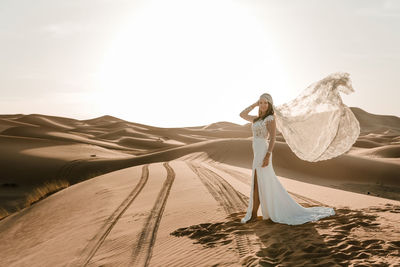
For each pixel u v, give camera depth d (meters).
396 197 28.09
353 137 5.88
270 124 5.87
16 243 9.55
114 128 197.50
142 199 10.99
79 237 8.00
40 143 59.16
